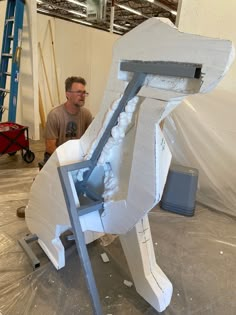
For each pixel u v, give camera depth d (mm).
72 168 1025
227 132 2084
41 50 4512
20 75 3936
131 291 1336
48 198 1283
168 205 2182
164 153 894
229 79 2072
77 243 1024
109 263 1530
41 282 1348
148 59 848
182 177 2080
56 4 6207
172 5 5137
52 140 1954
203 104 2104
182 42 750
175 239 1821
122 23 8109
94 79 4914
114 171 1113
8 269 1417
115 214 1086
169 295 1231
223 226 2027
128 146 1021
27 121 4082
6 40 3502
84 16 6898
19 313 1169
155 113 823
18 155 3273
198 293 1363
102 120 1026
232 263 1618
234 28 1977
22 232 1729
